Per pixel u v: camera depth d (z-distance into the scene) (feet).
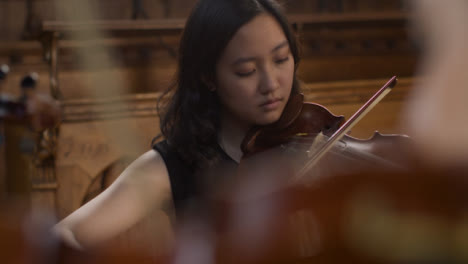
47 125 6.84
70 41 11.18
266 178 3.59
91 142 9.26
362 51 13.20
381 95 4.31
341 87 9.87
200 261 0.81
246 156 3.85
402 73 13.32
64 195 9.16
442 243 0.57
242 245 0.72
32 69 11.74
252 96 3.92
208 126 4.26
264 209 0.72
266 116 3.96
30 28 12.19
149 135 9.32
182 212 4.15
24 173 8.74
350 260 0.62
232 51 3.87
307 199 0.66
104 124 9.28
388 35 13.24
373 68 13.25
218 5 3.91
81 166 9.23
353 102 9.94
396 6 14.11
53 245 0.82
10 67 11.61
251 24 3.82
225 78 3.97
